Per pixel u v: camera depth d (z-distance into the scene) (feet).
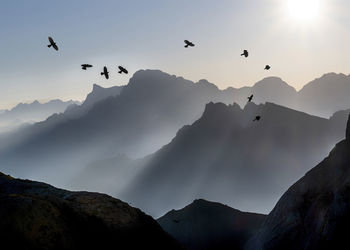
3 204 75.41
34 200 80.94
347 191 191.21
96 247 80.89
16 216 72.43
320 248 184.96
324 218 195.83
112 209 98.32
